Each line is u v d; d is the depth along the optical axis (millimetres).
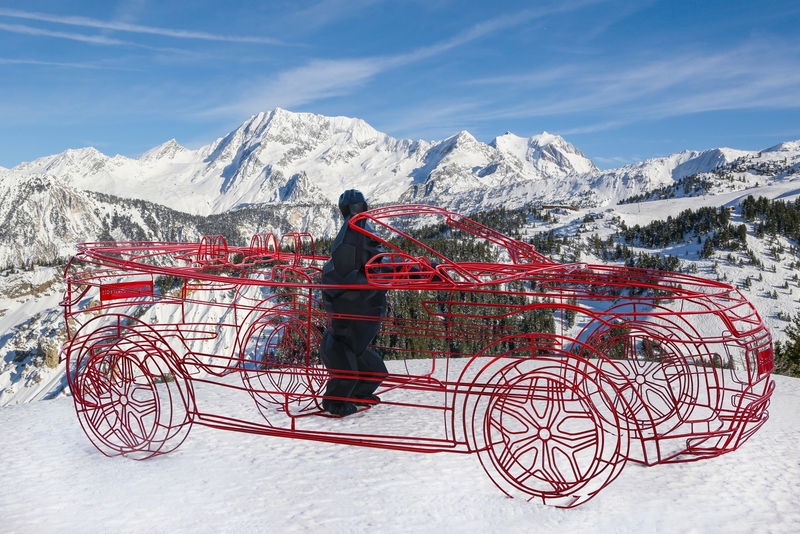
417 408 9523
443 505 5859
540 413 8945
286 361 10203
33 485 6570
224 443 7891
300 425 8594
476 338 8789
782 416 9164
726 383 11289
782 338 130750
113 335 7781
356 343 8672
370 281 6777
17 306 183500
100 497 6188
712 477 6605
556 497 5945
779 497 6043
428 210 7445
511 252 8234
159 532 5355
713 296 6918
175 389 11078
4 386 143625
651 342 9250
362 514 5652
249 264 9789
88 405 7633
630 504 5883
